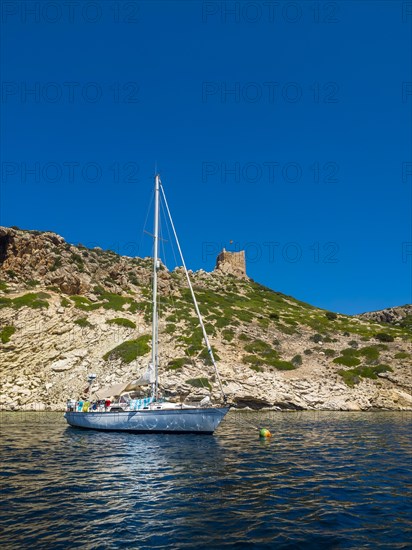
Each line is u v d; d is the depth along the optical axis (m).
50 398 45.69
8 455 20.77
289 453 22.19
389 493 14.55
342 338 74.44
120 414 29.64
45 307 59.09
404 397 52.69
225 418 40.31
